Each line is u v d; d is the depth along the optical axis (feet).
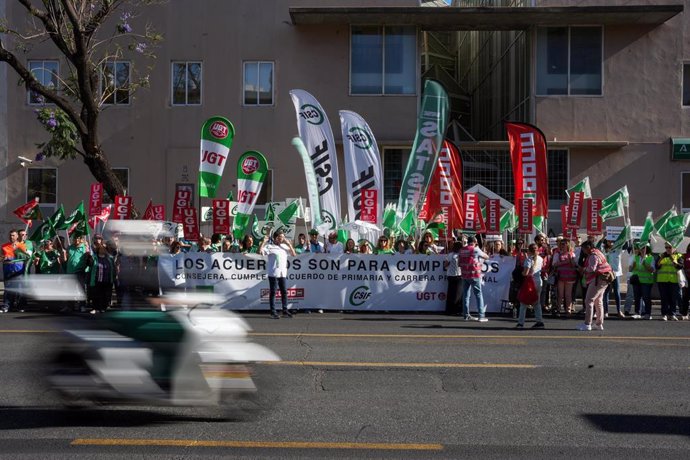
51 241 59.36
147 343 22.74
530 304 47.09
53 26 66.39
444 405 25.99
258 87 87.51
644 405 26.22
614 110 85.87
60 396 23.20
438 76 111.04
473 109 115.65
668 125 85.81
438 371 31.65
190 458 19.83
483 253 52.19
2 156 88.28
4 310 53.57
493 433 22.61
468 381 29.84
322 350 36.60
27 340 38.70
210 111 87.35
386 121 86.48
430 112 64.64
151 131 87.71
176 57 87.45
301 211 70.13
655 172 85.61
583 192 68.64
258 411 24.07
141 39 87.30
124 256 23.72
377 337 41.39
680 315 55.57
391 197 87.61
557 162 86.48
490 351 36.83
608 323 51.60
